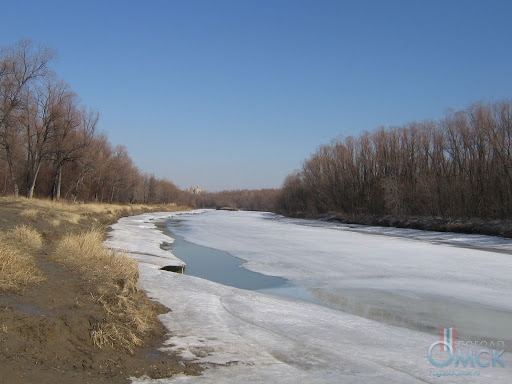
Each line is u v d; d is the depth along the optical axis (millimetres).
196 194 193125
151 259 19234
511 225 36250
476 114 47562
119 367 6484
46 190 59094
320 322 10305
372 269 19359
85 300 8844
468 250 26375
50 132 46125
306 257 23156
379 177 62719
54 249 14602
